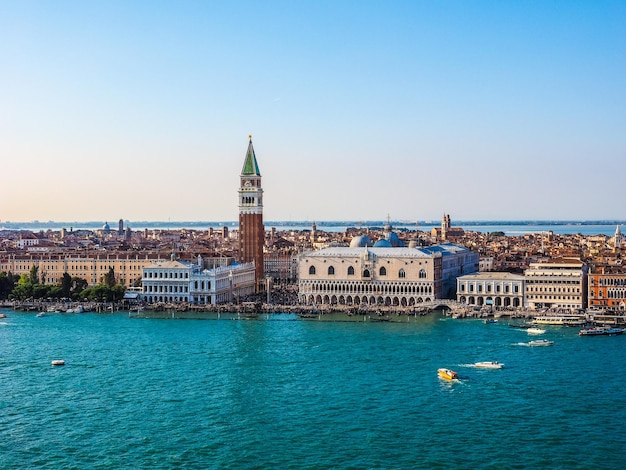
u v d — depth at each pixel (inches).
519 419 7839.6
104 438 7411.4
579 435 7347.4
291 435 7426.2
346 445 7130.9
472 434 7396.7
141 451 7047.2
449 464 6643.7
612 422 7721.5
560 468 6540.4
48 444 7263.8
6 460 6865.2
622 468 6535.4
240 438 7362.2
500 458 6771.7
